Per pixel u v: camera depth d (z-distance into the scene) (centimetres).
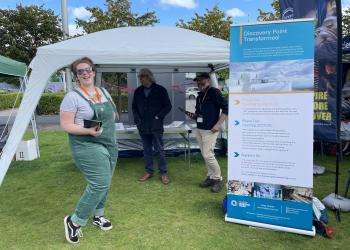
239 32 322
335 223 346
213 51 432
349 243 305
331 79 452
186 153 689
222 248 298
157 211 384
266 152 326
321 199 416
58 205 409
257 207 338
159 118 488
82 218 306
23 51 1432
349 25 1255
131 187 477
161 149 495
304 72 303
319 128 468
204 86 444
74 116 288
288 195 322
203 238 317
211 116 440
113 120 308
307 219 317
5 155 399
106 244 307
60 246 304
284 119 315
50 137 965
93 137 292
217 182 461
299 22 301
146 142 508
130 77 707
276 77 313
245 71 324
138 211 385
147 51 427
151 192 453
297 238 314
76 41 458
